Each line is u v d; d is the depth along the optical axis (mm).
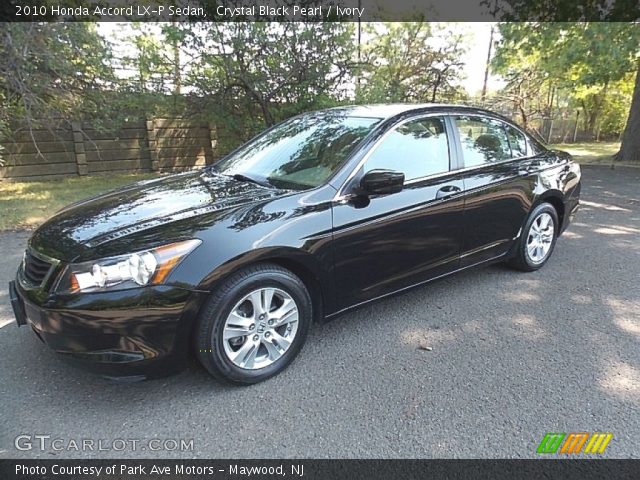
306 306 2746
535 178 4051
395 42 12594
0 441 2148
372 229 2943
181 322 2299
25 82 7465
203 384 2588
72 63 7891
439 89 12781
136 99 8984
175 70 9062
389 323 3293
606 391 2490
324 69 9281
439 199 3281
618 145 18766
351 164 2936
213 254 2346
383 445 2119
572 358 2818
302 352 2910
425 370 2701
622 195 7961
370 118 3318
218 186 3072
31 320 2371
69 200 7645
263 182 3107
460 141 3584
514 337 3082
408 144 3248
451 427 2227
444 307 3545
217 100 9422
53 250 2393
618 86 17203
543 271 4301
